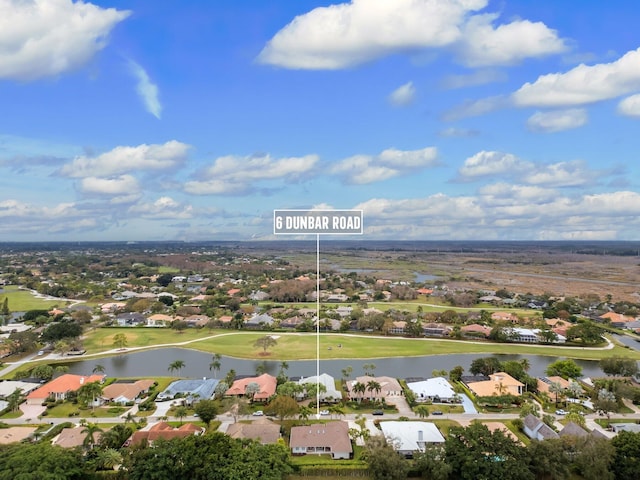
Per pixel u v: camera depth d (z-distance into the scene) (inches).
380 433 4690.0
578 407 5428.2
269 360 7859.3
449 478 3969.0
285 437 4744.1
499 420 5241.1
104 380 6574.8
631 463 3831.2
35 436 4712.1
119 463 4099.4
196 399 5703.7
